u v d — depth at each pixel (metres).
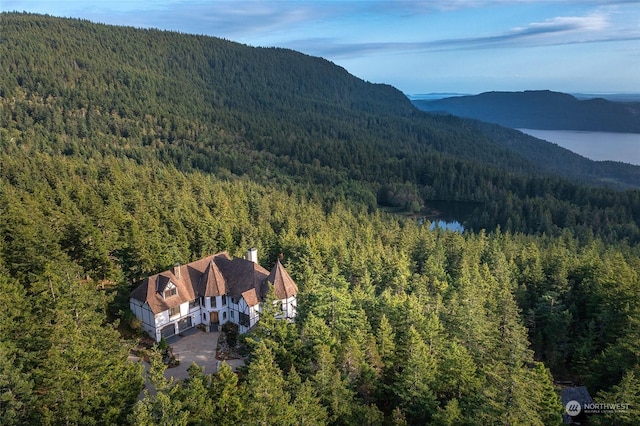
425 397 42.69
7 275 49.75
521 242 126.56
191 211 98.56
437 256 93.75
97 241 61.56
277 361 45.16
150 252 66.19
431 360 46.41
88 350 37.06
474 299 60.06
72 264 56.06
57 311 40.38
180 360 54.31
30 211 66.81
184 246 76.50
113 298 57.28
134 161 176.38
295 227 106.12
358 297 60.47
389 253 88.12
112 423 35.38
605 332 63.78
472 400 41.78
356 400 41.91
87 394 35.69
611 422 42.06
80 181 110.88
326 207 172.75
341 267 79.88
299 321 52.22
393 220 154.38
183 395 35.34
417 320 52.59
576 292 75.44
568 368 66.00
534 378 41.53
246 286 61.34
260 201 132.00
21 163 119.06
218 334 60.75
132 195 97.25
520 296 75.44
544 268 84.38
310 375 42.38
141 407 31.50
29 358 38.28
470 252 96.06
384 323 49.31
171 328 59.62
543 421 42.25
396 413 41.12
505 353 50.41
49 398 34.53
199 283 62.50
